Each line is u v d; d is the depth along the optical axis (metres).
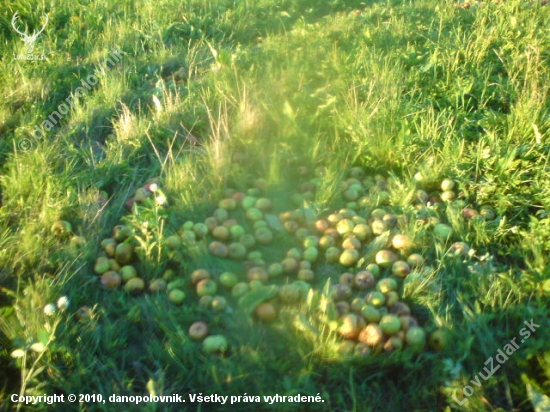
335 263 1.88
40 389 1.50
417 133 2.40
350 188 2.16
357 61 2.96
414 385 1.53
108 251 1.90
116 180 2.27
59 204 2.03
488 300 1.68
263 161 2.30
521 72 2.85
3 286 1.79
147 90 2.88
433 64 2.88
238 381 1.51
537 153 2.25
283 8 3.82
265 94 2.63
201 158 2.32
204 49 3.26
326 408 1.48
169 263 1.88
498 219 2.00
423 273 1.78
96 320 1.68
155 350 1.62
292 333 1.62
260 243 1.96
